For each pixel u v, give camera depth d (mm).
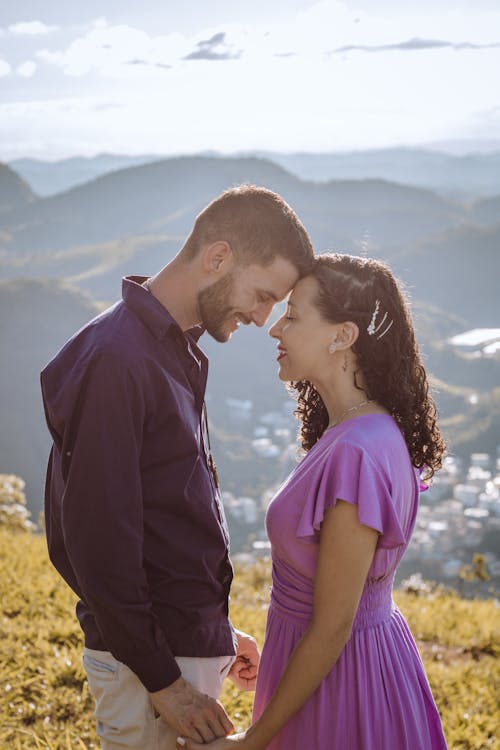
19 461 94500
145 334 2150
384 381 2211
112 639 2109
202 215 2234
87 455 2039
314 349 2215
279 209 2191
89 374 2064
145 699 2289
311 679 2100
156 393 2127
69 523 2070
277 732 2160
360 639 2232
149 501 2182
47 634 4523
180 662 2248
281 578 2324
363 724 2197
